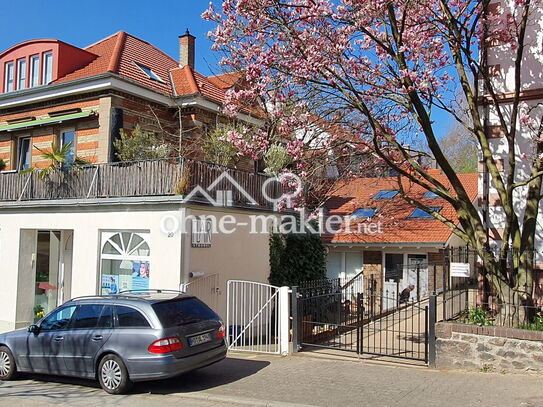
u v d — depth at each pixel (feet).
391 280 58.70
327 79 33.27
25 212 47.52
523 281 29.22
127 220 40.19
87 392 26.71
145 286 39.06
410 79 31.17
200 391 25.64
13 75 64.59
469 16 32.73
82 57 62.69
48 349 28.32
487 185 36.70
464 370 27.78
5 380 30.17
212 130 57.21
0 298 48.88
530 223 29.81
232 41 35.81
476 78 33.01
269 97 36.50
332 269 67.15
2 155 62.85
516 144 35.94
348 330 42.70
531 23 35.65
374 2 30.42
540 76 35.45
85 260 42.45
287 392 24.86
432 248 60.90
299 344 34.06
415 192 71.05
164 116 60.29
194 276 38.04
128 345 25.64
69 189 44.55
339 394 24.20
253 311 41.83
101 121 54.24
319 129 36.91
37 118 60.08
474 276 38.09
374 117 35.24
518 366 26.50
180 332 25.81
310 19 32.58
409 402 22.61
